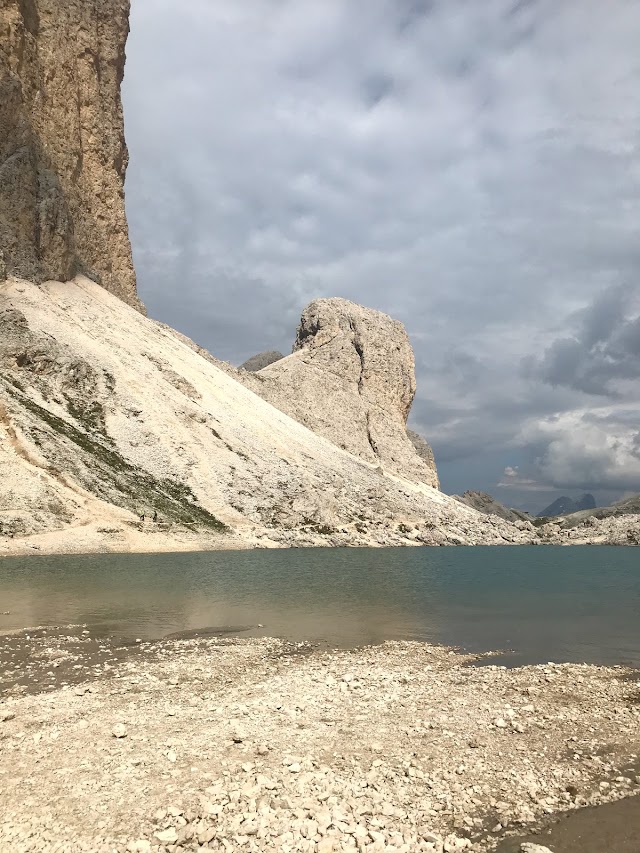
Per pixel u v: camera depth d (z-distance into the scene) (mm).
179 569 54500
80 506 74625
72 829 10359
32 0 134500
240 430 120938
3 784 12016
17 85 125500
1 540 62969
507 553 103688
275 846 10023
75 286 132125
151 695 17922
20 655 22484
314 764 13234
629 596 43844
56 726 15180
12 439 79312
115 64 157875
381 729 15586
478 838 10750
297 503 102438
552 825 11297
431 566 69750
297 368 198125
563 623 31859
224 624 29422
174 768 12789
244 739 14500
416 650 24984
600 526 166875
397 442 198625
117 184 154750
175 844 10016
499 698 18531
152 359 124938
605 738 15461
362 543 101000
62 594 37125
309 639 26625
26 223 123125
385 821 10969
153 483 90562
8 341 101125
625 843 10734
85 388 103562
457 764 13648
